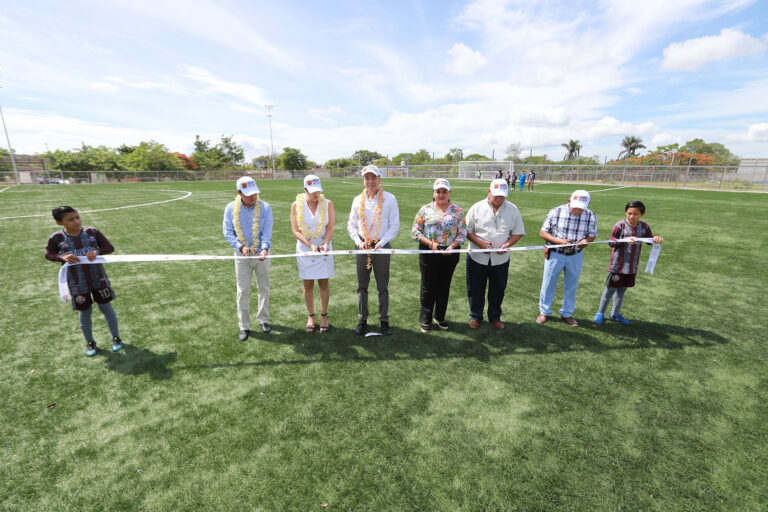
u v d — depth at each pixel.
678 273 5.91
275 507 1.88
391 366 3.21
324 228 3.58
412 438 2.35
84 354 3.43
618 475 2.07
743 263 6.49
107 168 47.38
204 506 1.88
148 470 2.12
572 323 4.05
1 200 17.45
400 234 9.35
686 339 3.71
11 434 2.41
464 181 38.75
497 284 3.78
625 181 34.44
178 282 5.50
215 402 2.73
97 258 3.19
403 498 1.93
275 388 2.90
